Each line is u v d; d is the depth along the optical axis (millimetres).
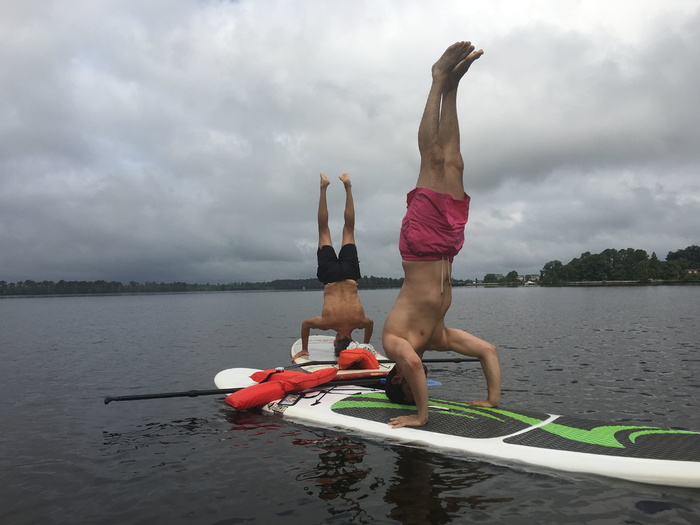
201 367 13172
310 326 11914
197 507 4211
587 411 7688
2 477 5074
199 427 6965
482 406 6465
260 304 83000
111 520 4004
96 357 15562
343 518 3893
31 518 4078
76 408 8430
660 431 5477
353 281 11828
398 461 5176
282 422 7023
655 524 3670
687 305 46375
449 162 5578
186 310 60375
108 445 6188
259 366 13344
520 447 5094
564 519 3777
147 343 19859
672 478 4367
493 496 4238
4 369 13141
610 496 4188
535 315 35188
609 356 13828
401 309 5652
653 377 10500
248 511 4094
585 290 141375
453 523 3750
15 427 7180
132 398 7234
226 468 5172
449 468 4930
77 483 4871
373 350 12398
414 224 5387
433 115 5195
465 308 49750
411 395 6574
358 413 6660
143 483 4824
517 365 12430
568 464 4730
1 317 46906
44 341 21531
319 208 12211
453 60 5191
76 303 109875
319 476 4836
